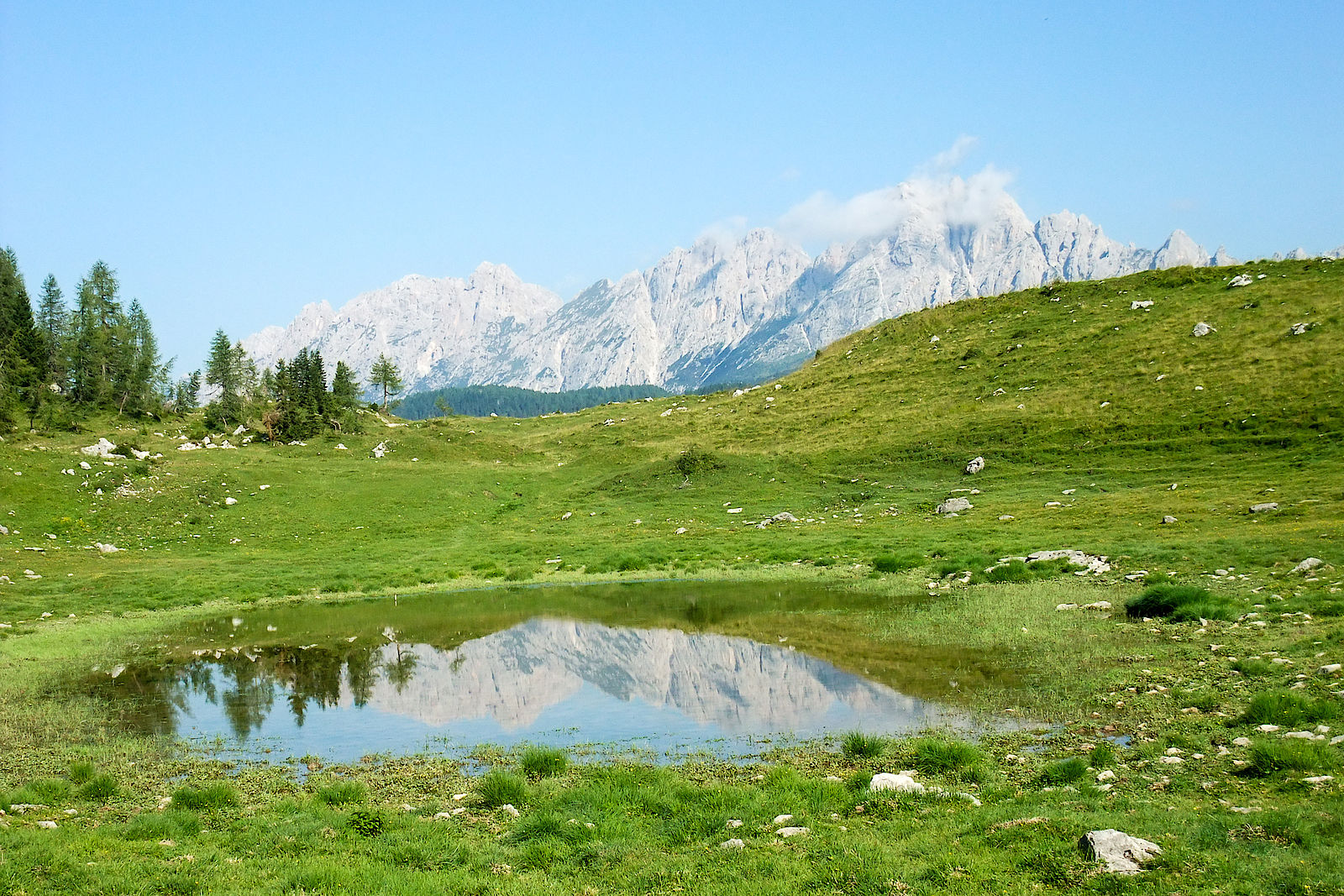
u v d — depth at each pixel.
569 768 19.83
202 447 118.88
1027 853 11.99
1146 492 58.47
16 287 155.38
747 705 25.17
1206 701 20.16
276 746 23.23
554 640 37.09
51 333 150.75
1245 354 76.19
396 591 54.28
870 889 11.40
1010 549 47.41
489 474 101.50
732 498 79.50
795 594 43.91
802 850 13.07
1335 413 61.94
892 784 16.03
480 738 23.34
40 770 21.27
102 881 12.91
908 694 24.77
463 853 14.16
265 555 72.25
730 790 16.41
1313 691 19.41
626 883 12.51
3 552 69.50
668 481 87.44
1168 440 67.00
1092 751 17.88
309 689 30.02
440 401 168.12
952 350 103.31
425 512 87.38
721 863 12.84
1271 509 46.12
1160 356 81.88
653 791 17.08
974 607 35.53
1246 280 91.81
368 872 13.08
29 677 32.69
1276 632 25.39
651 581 52.03
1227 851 11.45
